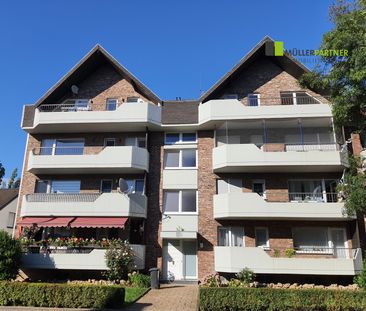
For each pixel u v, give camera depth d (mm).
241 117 24781
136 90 27844
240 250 21656
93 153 26719
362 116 19125
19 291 15859
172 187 25281
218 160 24484
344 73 18422
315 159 23344
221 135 26516
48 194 24906
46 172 26359
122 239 24422
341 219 22953
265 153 23750
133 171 25641
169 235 23719
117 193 24047
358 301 14547
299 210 22531
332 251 23156
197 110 26297
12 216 38656
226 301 14703
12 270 20906
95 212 23781
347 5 18766
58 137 27453
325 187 24641
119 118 25484
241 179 25125
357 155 23297
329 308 14539
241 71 27203
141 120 25328
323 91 26078
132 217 24047
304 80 21219
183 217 24469
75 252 22891
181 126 25984
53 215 24000
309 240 23750
